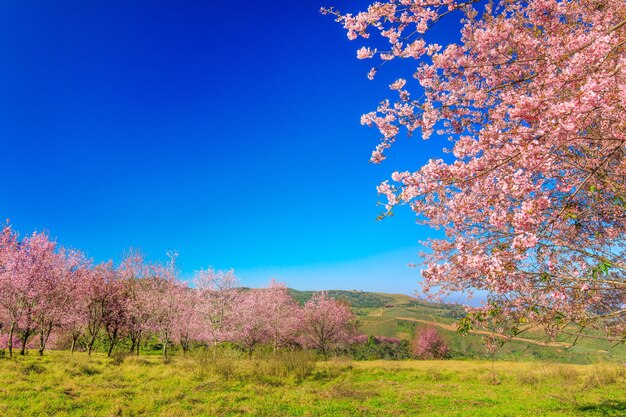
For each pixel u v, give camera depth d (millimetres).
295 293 80062
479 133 5910
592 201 5656
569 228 5852
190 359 22422
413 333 56156
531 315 5633
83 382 15625
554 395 17688
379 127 6801
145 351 37844
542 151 4516
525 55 5773
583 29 5883
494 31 5742
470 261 5078
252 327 36594
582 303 5418
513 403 16203
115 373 18500
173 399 14195
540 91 4953
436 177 5426
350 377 22547
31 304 24047
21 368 16562
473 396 17734
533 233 4430
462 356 43188
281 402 15227
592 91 3902
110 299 28172
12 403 11570
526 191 4742
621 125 4418
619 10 5105
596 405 15305
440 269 5812
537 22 6027
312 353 24719
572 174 5746
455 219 6551
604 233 6098
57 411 11406
